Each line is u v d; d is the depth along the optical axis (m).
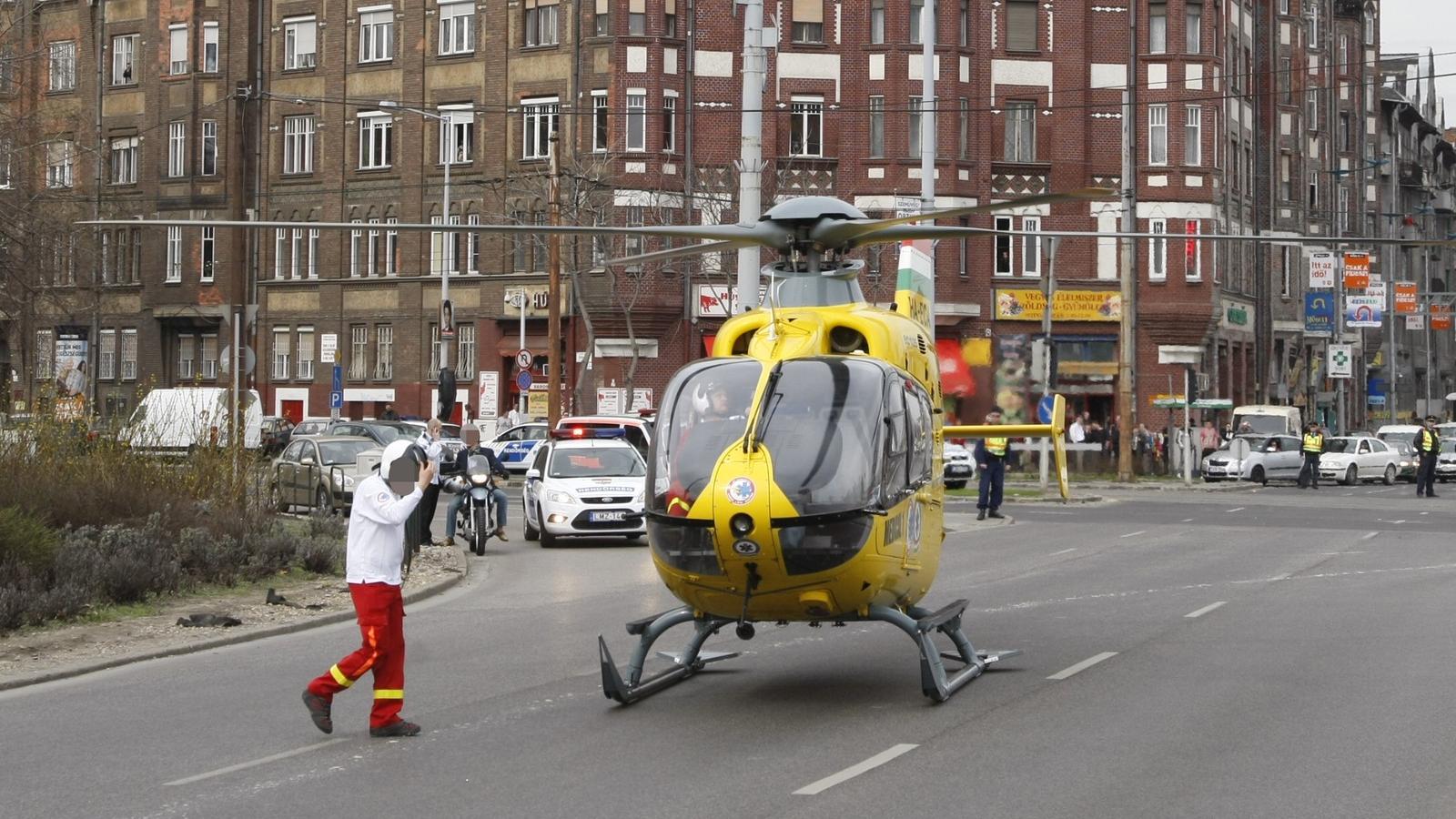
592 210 53.47
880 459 11.45
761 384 11.67
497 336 57.31
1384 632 15.39
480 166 57.53
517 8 56.66
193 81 63.06
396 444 10.92
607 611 18.05
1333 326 68.69
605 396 52.50
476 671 13.67
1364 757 9.60
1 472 20.83
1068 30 56.66
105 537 19.52
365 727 11.12
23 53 39.38
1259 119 64.12
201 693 12.70
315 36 61.19
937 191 54.94
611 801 8.66
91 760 10.08
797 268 13.34
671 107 54.69
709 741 10.36
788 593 11.12
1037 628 15.99
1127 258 48.03
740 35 55.06
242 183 62.28
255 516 22.81
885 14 55.31
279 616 17.33
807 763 9.57
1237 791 8.73
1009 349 55.50
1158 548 26.11
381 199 59.66
